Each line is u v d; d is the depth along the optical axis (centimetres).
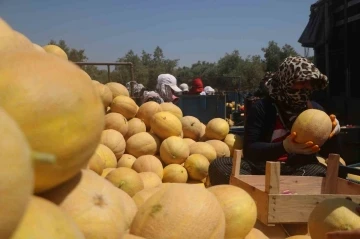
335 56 805
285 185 374
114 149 547
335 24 794
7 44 156
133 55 4991
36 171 124
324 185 379
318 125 369
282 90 430
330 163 377
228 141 672
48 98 121
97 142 140
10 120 94
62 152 125
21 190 90
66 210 142
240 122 1355
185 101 1111
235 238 202
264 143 424
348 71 733
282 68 430
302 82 416
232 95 2191
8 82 120
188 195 166
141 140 581
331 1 787
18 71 122
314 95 848
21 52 133
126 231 169
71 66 138
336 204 241
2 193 86
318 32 842
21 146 92
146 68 4997
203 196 168
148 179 450
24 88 119
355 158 635
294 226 320
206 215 161
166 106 704
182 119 686
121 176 346
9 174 87
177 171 549
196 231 158
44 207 115
